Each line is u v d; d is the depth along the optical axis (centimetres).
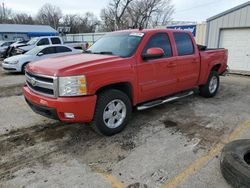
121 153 357
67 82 348
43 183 289
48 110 365
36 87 391
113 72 387
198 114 527
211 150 364
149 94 465
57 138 410
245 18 1154
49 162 335
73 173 308
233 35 1234
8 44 2386
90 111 368
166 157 345
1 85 895
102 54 452
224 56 687
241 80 993
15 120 496
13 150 370
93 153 358
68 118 360
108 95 389
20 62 1170
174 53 505
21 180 295
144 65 437
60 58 432
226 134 421
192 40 566
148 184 286
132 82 421
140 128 448
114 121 414
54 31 4809
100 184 286
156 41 472
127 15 4644
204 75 608
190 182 289
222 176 297
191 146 377
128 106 425
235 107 581
